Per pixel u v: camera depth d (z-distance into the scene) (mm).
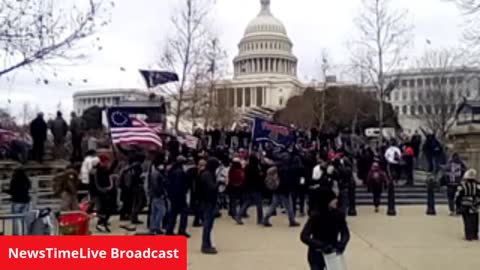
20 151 22844
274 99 112562
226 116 62906
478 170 23781
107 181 14695
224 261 11078
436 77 54562
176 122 35875
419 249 12492
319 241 7027
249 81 114312
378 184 19469
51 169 21609
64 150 25094
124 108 25500
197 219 15703
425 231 15078
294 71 122250
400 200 22172
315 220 7113
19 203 12820
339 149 25141
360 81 51531
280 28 124000
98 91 96375
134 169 15688
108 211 14484
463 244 13125
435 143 25312
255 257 11461
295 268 10461
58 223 10172
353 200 18328
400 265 10852
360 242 13359
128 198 15820
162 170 14438
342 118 56938
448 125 49719
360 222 16781
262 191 16547
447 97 55062
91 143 22594
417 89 68500
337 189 16734
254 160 16453
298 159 16109
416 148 26938
